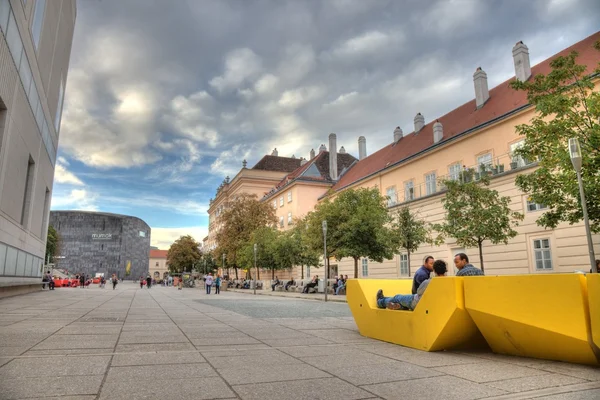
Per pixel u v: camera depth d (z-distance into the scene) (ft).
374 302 24.39
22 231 76.18
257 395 11.37
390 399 11.18
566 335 14.93
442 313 18.22
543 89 44.96
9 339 20.56
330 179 178.50
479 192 63.16
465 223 63.05
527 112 74.28
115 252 450.30
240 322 31.32
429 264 23.38
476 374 14.23
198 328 27.04
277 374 13.94
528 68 85.25
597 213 39.99
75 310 41.06
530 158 45.01
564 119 41.29
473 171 75.72
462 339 18.88
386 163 122.42
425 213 93.50
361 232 85.15
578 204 40.34
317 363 15.89
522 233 69.36
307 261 126.82
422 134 116.98
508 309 16.51
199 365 15.19
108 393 11.25
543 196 44.06
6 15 52.13
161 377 13.23
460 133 89.25
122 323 29.35
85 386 11.89
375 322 23.16
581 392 11.87
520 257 69.56
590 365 15.21
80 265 438.40
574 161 30.94
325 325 29.76
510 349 17.60
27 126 70.28
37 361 15.20
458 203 63.98
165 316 35.96
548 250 65.16
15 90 59.36
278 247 127.85
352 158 197.67
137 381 12.66
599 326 13.97
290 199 179.22
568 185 39.45
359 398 11.24
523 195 69.62
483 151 83.82
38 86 76.23
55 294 83.61
